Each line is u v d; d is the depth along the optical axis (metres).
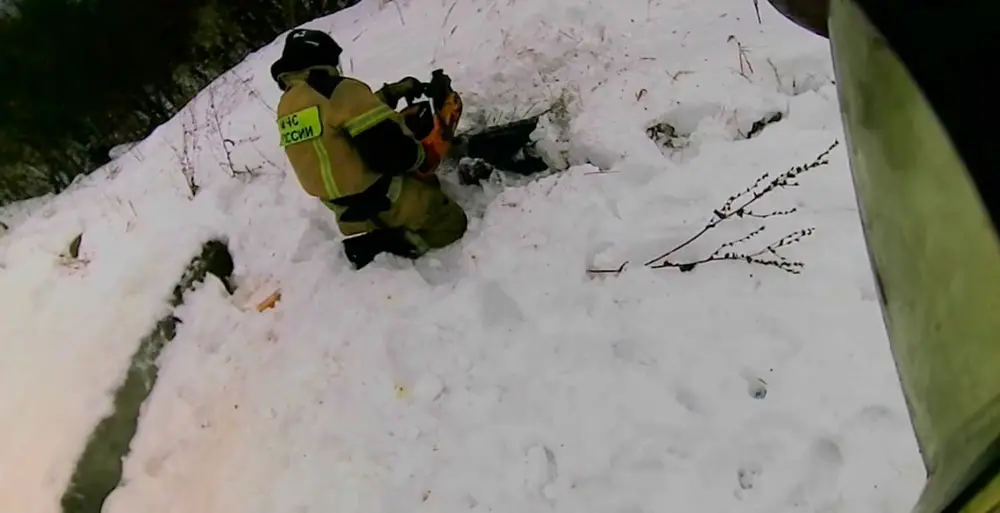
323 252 4.04
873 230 1.00
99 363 4.25
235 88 5.59
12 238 5.43
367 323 3.67
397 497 3.15
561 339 3.30
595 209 3.63
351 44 5.39
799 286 3.15
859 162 0.99
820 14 1.12
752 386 2.99
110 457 3.83
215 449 3.62
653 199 3.59
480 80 4.49
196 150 5.16
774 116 3.75
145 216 4.91
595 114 4.03
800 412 2.86
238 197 4.62
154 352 4.17
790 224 3.32
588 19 4.58
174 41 6.22
